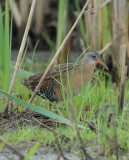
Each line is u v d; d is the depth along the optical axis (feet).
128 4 51.31
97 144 26.71
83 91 35.60
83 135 27.55
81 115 31.73
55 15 67.41
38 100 36.91
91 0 49.06
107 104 34.27
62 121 28.86
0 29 33.40
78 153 25.12
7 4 32.37
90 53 36.91
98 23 50.03
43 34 66.54
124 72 31.73
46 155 24.86
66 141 26.86
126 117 32.27
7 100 31.91
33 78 36.32
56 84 35.24
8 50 33.40
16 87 38.81
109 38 50.85
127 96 38.06
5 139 27.14
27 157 22.09
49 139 27.40
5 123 30.60
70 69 35.68
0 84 44.80
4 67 34.40
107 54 50.93
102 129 27.68
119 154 25.18
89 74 36.73
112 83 48.91
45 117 31.35
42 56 61.93
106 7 49.90
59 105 37.24
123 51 31.71
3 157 24.27
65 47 54.13
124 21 49.52
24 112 31.68
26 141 27.14
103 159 24.20
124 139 26.50
